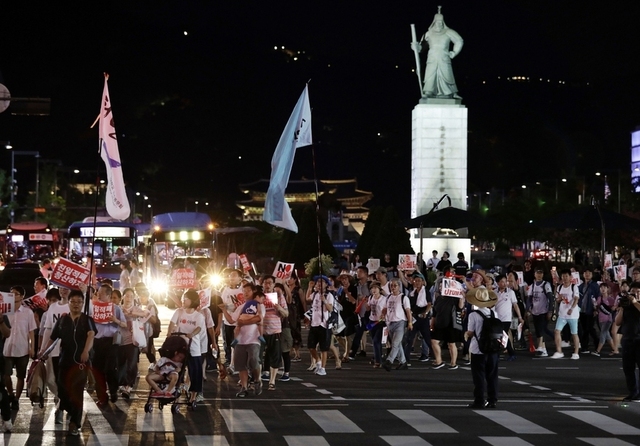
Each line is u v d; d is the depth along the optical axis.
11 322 17.19
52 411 17.08
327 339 23.28
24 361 17.31
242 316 18.91
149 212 170.75
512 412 17.16
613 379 22.53
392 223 55.06
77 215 132.88
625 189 107.88
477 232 105.50
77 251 52.97
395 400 18.69
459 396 19.38
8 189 104.81
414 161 62.94
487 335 17.42
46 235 65.38
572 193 128.12
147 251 56.31
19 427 15.29
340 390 20.27
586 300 29.69
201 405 17.86
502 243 110.44
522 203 114.44
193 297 17.17
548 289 28.91
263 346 20.34
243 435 14.52
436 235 61.12
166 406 17.73
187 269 22.03
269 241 114.19
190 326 17.17
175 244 54.94
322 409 17.38
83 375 14.60
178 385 16.77
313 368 24.31
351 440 14.15
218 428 15.18
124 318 18.12
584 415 16.83
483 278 26.81
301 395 19.42
